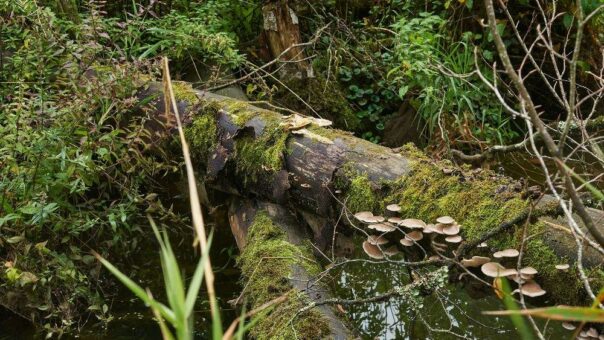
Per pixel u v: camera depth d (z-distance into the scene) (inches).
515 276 116.1
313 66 255.3
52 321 158.7
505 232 120.0
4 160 151.6
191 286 59.0
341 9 281.0
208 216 201.8
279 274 140.9
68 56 179.8
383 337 156.4
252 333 133.1
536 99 268.8
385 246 148.6
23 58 178.1
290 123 159.2
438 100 228.7
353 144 150.1
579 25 77.5
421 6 272.7
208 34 221.8
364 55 262.2
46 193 158.1
